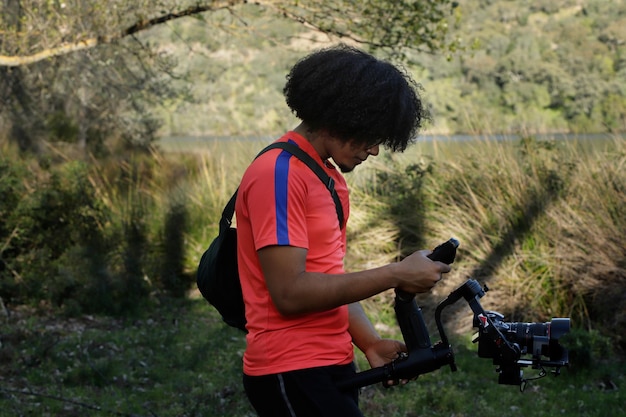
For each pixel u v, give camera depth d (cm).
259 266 208
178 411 493
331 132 207
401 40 736
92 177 1036
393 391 540
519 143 801
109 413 480
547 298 696
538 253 713
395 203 819
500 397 534
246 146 1032
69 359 582
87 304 747
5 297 758
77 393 519
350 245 803
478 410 509
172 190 984
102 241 849
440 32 735
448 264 211
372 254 796
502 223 743
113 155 1405
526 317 692
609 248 666
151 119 1556
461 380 568
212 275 219
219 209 928
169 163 1115
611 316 658
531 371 582
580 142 786
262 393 210
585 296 682
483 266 730
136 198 977
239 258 213
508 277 714
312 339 207
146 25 801
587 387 554
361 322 238
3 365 561
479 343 217
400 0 720
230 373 575
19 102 1344
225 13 838
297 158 206
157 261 859
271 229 198
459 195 793
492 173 788
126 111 1537
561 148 786
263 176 202
